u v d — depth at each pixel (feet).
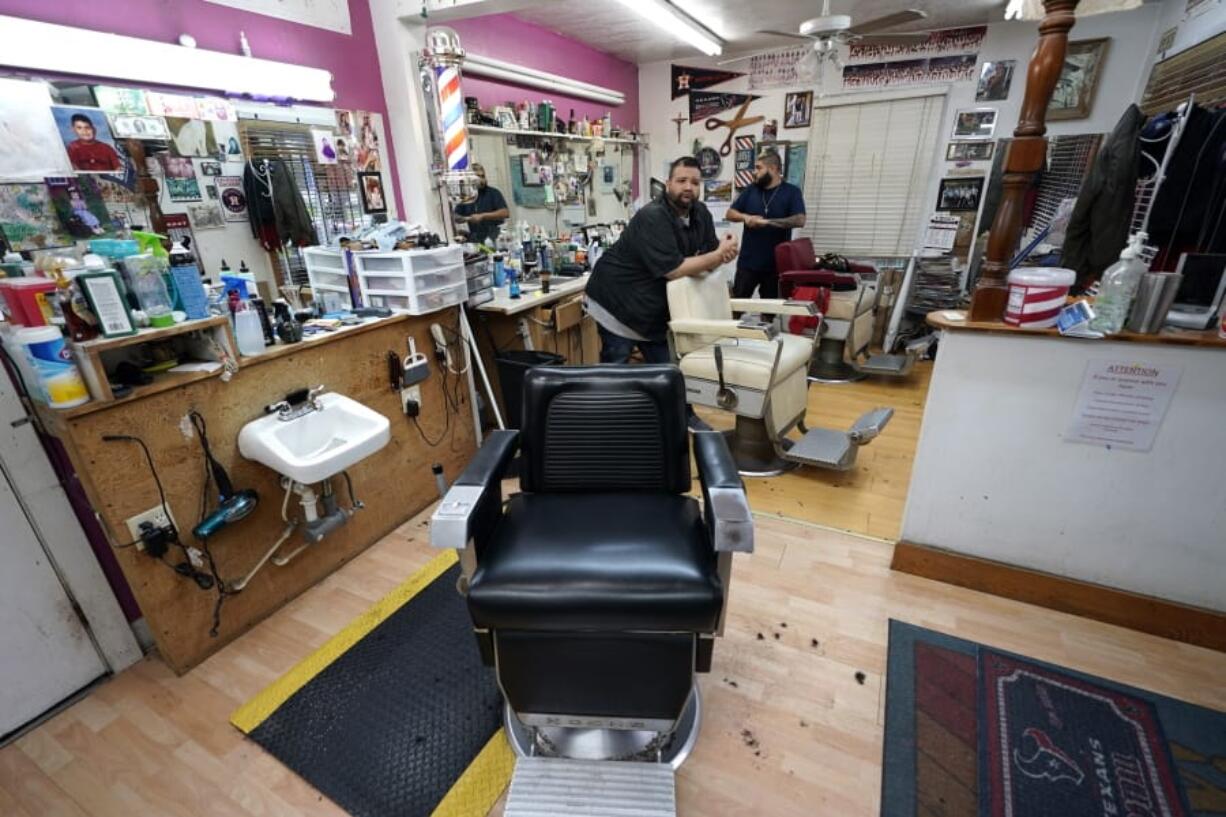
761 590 5.88
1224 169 6.65
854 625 5.36
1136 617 5.12
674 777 4.02
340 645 5.39
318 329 6.28
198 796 4.07
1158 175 7.18
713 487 3.75
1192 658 4.85
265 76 6.81
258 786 4.12
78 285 4.15
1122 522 4.98
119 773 4.26
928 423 5.45
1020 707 4.44
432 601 5.94
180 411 4.89
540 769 4.03
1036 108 4.45
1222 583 4.78
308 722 4.59
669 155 16.40
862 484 8.00
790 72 14.33
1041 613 5.42
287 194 7.24
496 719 4.57
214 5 6.38
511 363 8.62
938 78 13.12
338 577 6.46
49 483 4.63
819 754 4.17
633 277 8.48
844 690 4.68
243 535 5.56
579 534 4.02
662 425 4.55
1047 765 4.00
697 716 4.46
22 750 4.48
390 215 8.85
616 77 14.80
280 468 5.04
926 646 5.06
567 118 13.00
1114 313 4.46
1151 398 4.54
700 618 3.53
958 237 13.84
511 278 9.98
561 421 4.58
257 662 5.28
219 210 6.64
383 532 7.20
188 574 5.08
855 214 14.85
